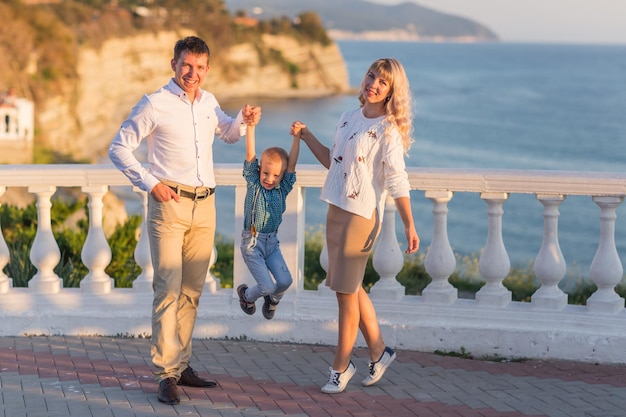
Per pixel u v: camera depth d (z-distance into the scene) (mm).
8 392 4898
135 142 4691
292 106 126812
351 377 5148
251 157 5023
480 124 93375
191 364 5527
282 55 155250
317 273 10688
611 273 5621
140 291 6195
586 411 4680
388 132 4641
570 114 104250
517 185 5641
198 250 4973
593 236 37531
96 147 74812
